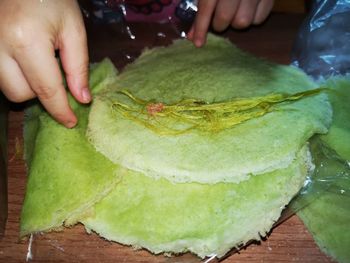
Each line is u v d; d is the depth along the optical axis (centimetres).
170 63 21
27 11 15
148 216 16
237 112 17
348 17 22
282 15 28
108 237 16
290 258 17
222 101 18
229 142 16
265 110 17
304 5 29
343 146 18
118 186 17
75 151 17
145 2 26
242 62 21
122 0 26
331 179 17
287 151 16
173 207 16
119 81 20
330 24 22
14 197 19
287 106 17
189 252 16
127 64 23
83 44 16
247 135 16
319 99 18
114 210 17
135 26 26
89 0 26
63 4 15
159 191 16
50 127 18
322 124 17
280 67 20
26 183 19
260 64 20
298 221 18
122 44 26
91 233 17
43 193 17
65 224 17
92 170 17
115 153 17
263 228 16
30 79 15
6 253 17
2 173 19
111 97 18
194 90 18
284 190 16
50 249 17
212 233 16
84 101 16
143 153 16
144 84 19
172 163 16
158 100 18
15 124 22
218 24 26
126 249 17
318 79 21
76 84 16
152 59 22
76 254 17
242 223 16
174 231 16
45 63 15
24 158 20
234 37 26
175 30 26
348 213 18
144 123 17
